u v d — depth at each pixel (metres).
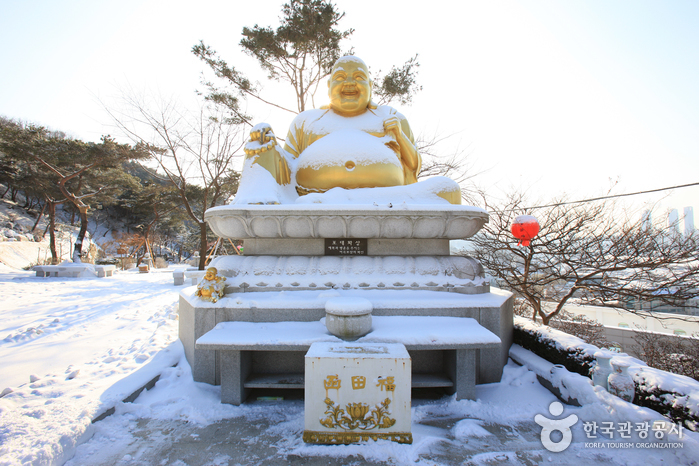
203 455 2.87
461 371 3.77
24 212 39.94
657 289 7.34
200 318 4.23
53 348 5.54
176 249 55.66
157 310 9.03
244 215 4.56
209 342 3.52
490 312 4.27
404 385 3.03
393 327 3.84
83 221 23.56
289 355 4.16
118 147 21.75
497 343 3.55
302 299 4.28
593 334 10.12
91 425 3.10
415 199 4.96
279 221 4.63
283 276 4.62
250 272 4.66
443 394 4.04
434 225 4.70
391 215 4.55
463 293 4.61
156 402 3.69
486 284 4.84
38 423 2.96
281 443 3.05
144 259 32.19
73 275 19.62
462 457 2.86
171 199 28.97
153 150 18.05
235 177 20.00
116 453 2.88
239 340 3.56
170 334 6.26
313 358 3.05
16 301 10.61
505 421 3.44
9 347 5.63
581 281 8.34
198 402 3.73
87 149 22.31
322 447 2.95
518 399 3.87
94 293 12.73
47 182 26.81
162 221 42.88
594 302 9.12
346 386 3.03
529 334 5.01
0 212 36.09
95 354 5.28
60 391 3.73
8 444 2.63
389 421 3.01
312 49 14.84
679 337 9.55
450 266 4.77
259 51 14.92
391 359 3.04
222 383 3.72
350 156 5.35
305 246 4.95
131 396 3.71
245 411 3.61
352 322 3.54
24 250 28.25
